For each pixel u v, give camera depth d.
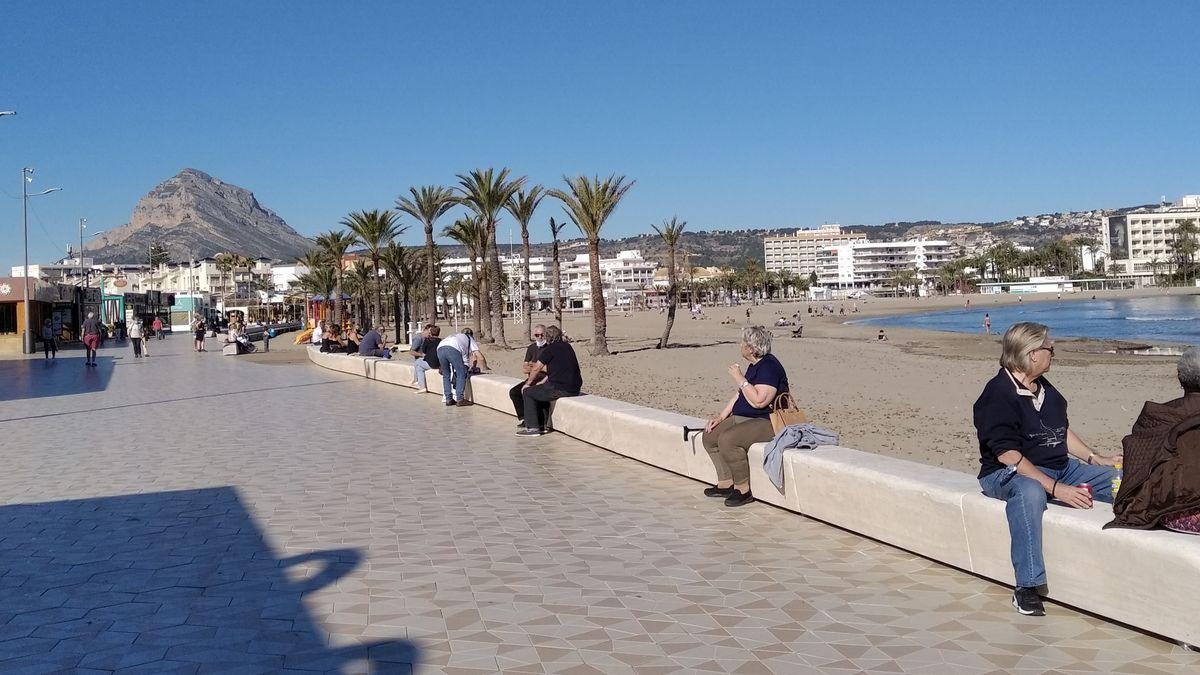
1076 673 3.95
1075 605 4.63
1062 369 26.75
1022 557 4.74
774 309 130.00
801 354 34.72
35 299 47.31
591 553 6.03
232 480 8.93
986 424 5.01
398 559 5.95
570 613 4.86
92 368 30.48
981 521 5.21
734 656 4.23
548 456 9.98
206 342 53.28
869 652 4.25
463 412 14.59
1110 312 91.50
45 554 6.26
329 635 4.59
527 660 4.22
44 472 9.71
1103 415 15.51
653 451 9.12
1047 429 5.05
